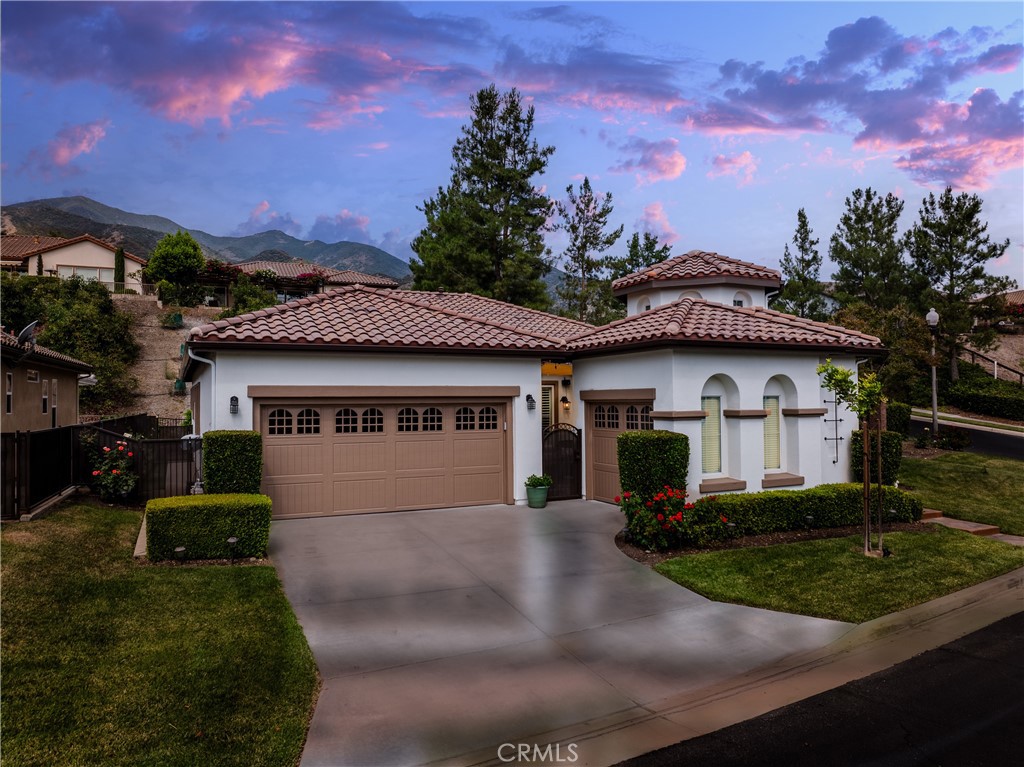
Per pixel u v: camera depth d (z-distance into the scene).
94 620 6.74
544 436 15.06
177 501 9.38
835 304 37.66
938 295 33.00
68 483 12.53
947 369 34.97
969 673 6.57
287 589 8.48
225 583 8.18
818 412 13.88
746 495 11.69
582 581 9.16
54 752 4.62
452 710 5.60
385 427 13.19
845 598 8.68
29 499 10.24
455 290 31.88
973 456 20.14
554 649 6.94
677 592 8.80
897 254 35.12
